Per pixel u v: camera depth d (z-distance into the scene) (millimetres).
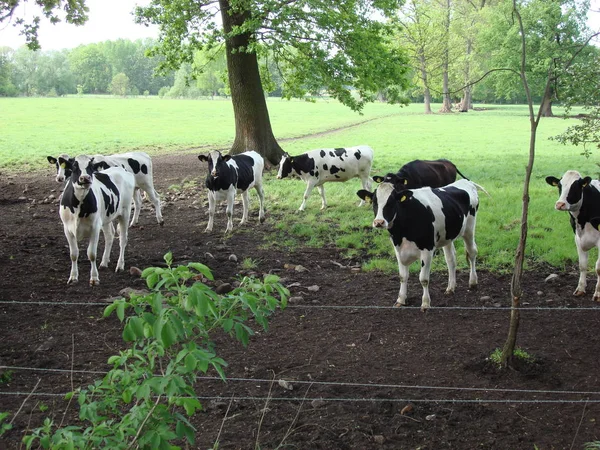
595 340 7277
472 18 74562
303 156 14734
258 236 12516
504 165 23844
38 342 7016
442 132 43594
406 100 20953
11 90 135500
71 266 10031
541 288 9219
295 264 10500
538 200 15422
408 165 12680
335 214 14352
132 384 3406
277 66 22297
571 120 56750
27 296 8508
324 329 7637
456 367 6582
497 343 7184
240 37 20000
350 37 19656
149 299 3271
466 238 9039
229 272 9977
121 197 9781
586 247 8742
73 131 42094
